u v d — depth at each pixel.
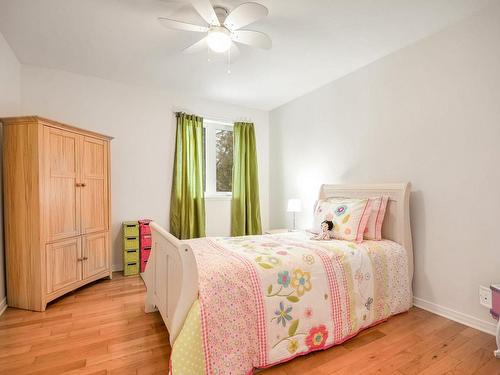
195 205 3.79
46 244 2.30
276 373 1.50
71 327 1.97
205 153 4.09
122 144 3.36
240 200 4.10
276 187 4.32
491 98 1.90
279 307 1.58
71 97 3.07
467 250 2.03
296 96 3.80
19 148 2.27
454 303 2.10
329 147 3.31
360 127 2.89
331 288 1.79
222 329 1.38
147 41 2.40
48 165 2.33
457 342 1.80
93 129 3.19
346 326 1.80
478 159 1.97
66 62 2.82
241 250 1.91
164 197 3.64
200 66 2.89
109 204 3.06
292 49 2.52
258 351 1.49
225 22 1.80
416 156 2.37
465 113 2.04
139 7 1.93
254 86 3.44
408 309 2.24
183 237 3.63
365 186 2.67
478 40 1.97
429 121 2.27
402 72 2.48
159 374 1.47
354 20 2.08
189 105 3.81
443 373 1.50
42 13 2.00
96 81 3.21
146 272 2.29
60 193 2.45
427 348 1.74
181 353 1.29
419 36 2.30
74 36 2.32
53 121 2.35
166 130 3.64
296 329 1.62
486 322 1.92
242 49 2.52
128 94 3.39
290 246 2.04
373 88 2.75
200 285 1.40
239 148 4.12
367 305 1.95
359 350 1.72
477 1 1.86
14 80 2.68
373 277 2.01
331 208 2.59
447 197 2.15
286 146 4.08
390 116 2.58
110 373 1.48
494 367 1.55
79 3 1.89
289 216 4.01
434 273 2.23
